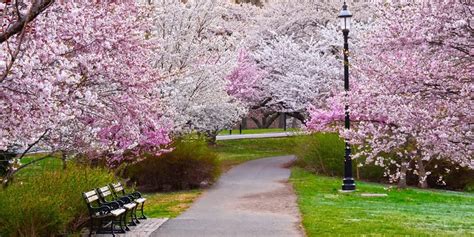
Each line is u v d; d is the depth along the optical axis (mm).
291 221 12398
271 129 58281
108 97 12234
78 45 10266
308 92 32281
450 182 21500
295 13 38188
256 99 36625
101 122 12266
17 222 9312
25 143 9445
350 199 16609
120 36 11898
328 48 34469
